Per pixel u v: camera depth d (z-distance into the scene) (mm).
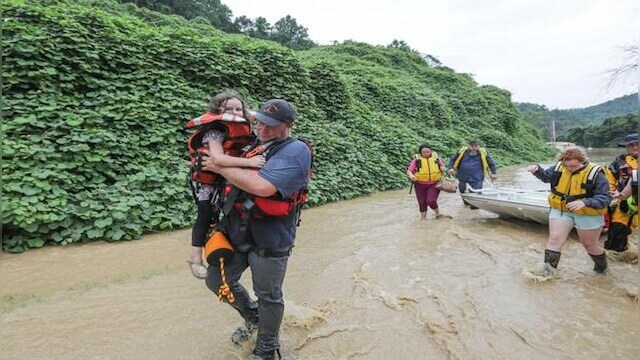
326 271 5277
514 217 8180
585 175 4703
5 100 7348
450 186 8531
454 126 27625
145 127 8477
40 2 12523
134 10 21281
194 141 2916
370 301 4348
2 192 6172
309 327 3721
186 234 7012
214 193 2975
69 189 6891
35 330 3641
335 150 12406
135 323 3793
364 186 12367
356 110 16562
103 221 6488
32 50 7785
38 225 6152
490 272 5199
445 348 3412
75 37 8492
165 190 7520
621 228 5371
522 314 4004
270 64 12555
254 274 2855
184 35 10781
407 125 21422
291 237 2891
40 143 7055
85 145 7223
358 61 31078
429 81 35188
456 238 6859
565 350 3367
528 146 34000
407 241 6746
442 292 4559
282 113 2723
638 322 3832
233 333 3568
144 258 5730
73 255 5801
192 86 10227
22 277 4973
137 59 9414
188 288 4664
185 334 3582
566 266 5387
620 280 4871
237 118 2730
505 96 39625
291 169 2652
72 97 8164
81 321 3826
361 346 3441
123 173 7645
